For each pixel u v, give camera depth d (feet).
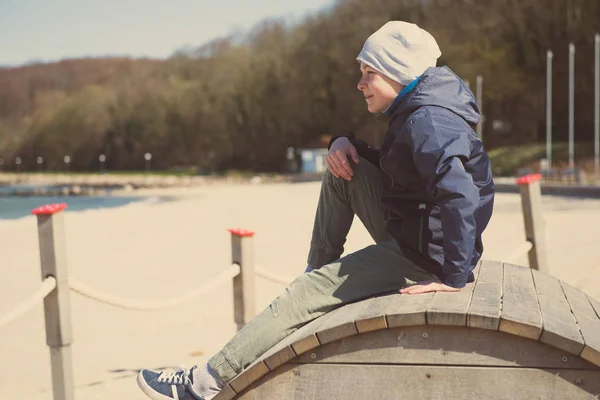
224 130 327.47
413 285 8.68
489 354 7.61
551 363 7.45
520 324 7.39
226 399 8.41
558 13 224.33
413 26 9.27
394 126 8.91
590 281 24.18
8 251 47.96
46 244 12.05
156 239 52.90
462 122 8.55
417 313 7.64
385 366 7.89
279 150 315.78
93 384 15.94
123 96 376.27
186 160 343.26
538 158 177.47
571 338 7.25
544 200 78.74
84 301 27.12
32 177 368.68
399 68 8.96
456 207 7.98
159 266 37.22
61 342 12.19
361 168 9.55
